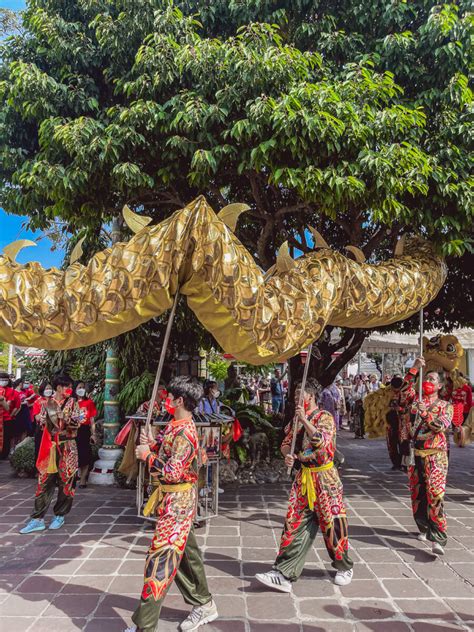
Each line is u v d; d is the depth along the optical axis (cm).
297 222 765
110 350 788
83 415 527
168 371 920
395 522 555
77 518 566
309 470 377
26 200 600
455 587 382
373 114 508
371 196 506
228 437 732
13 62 536
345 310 404
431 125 573
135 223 309
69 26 566
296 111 472
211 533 511
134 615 279
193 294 308
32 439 847
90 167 515
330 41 559
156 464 305
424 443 461
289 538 373
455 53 529
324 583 386
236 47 509
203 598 319
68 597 362
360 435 1365
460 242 512
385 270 443
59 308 291
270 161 499
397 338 1290
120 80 542
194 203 289
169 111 532
